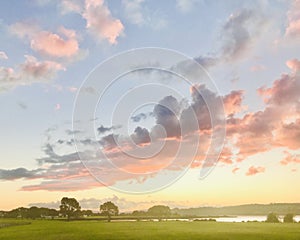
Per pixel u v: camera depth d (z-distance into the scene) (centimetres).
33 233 5059
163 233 4800
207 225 6638
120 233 4850
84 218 9750
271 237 4262
